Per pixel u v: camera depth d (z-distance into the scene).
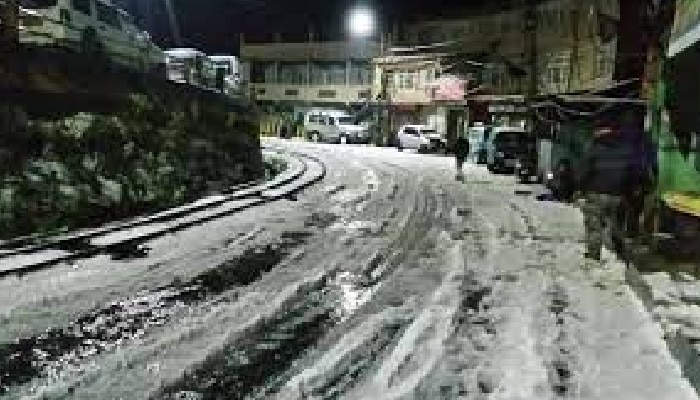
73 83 14.91
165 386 5.99
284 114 56.25
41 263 9.59
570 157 19.02
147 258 10.53
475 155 31.95
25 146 12.45
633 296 9.20
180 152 17.55
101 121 14.87
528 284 9.77
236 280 9.54
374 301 8.76
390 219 15.12
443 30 46.31
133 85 17.59
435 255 11.58
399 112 47.81
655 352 7.07
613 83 18.25
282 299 8.71
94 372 6.24
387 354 6.91
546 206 17.98
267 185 19.77
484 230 14.10
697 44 9.56
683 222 10.96
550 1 34.22
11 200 11.25
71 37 17.14
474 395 5.98
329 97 55.53
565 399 5.92
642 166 13.53
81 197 12.66
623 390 6.11
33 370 6.23
